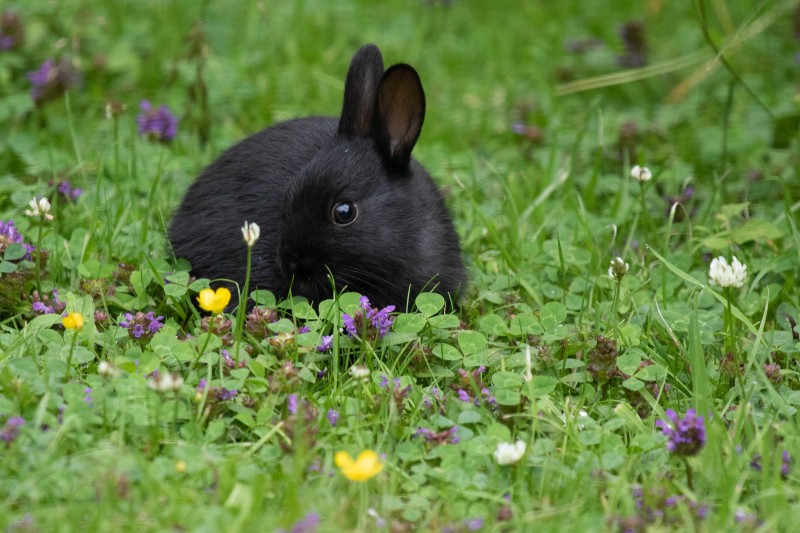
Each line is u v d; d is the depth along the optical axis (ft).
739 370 22.80
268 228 26.37
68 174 30.76
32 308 24.79
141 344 23.70
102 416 20.40
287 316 25.49
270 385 21.58
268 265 26.12
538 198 31.14
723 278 23.13
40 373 21.99
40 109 35.68
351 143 26.17
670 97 38.75
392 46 43.24
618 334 24.41
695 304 22.70
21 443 19.51
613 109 39.68
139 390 20.88
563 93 37.17
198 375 22.41
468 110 38.68
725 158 34.17
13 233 25.66
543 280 28.27
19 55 39.24
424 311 24.49
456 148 36.52
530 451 20.42
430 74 41.50
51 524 17.44
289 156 27.32
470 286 27.96
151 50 40.73
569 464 20.40
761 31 42.06
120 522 17.54
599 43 43.09
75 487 18.37
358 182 25.43
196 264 26.96
